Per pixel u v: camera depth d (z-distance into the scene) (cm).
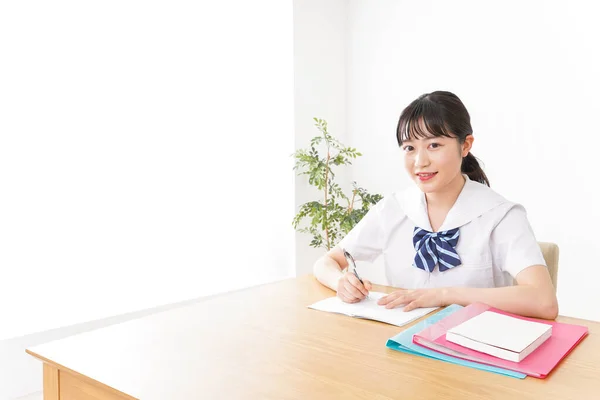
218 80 306
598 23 270
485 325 105
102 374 94
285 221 341
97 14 248
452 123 138
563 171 286
